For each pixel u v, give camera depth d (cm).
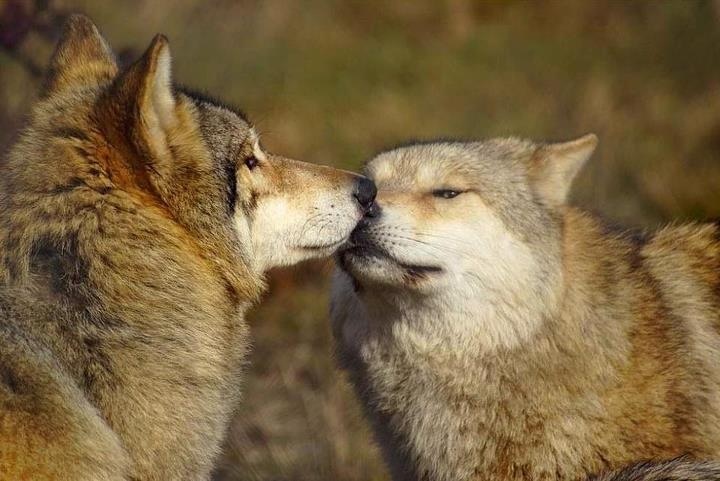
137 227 888
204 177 932
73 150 888
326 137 2467
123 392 878
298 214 1033
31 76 1582
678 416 1078
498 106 2720
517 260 1127
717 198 2292
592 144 1206
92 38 1013
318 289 1877
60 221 872
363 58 2914
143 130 879
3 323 857
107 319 877
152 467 895
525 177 1189
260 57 2606
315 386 1620
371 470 1427
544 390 1088
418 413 1146
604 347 1086
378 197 1130
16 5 1473
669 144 2539
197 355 920
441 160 1171
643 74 2898
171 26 2219
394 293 1126
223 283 954
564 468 1084
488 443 1112
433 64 2953
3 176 918
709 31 2967
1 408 825
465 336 1120
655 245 1200
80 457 846
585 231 1186
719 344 1127
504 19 3272
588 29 3200
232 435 1469
